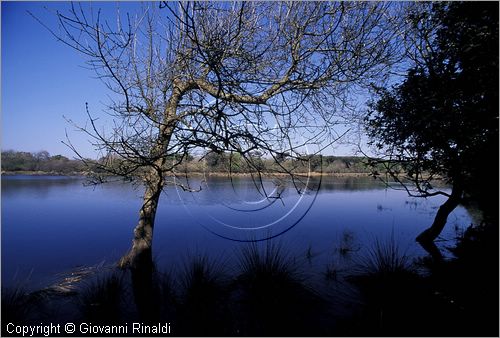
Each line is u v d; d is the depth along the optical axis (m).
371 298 4.61
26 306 4.54
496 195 4.44
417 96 4.78
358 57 4.56
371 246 7.65
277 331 3.98
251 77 3.62
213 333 3.96
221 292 4.96
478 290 4.42
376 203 15.02
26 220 10.95
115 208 13.26
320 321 4.14
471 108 4.11
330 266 6.02
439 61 4.60
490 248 5.06
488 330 3.61
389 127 5.40
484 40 3.91
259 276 5.13
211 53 3.10
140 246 5.98
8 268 6.21
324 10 4.10
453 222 10.62
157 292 5.05
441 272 5.48
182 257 6.82
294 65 3.97
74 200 15.13
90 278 5.63
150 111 4.40
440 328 3.77
